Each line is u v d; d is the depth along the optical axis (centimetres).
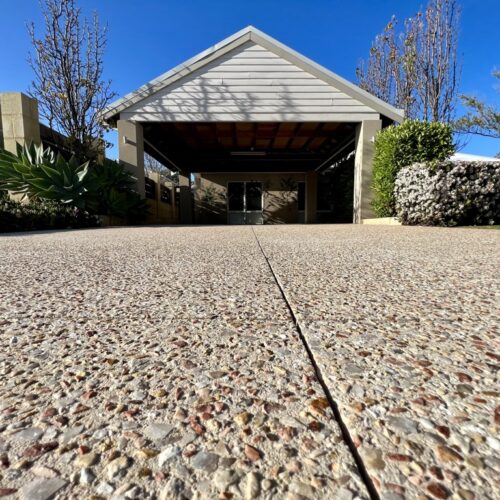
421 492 46
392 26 1148
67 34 853
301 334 100
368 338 96
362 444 55
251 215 1338
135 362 83
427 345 91
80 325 108
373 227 564
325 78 752
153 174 1091
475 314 116
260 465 51
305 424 60
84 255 258
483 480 47
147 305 129
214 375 77
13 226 532
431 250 272
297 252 267
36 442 55
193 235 434
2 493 46
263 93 760
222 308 125
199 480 48
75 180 682
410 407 64
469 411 62
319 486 47
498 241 329
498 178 538
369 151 761
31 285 162
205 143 1046
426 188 548
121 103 755
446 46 1026
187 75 756
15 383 74
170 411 64
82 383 74
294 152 1155
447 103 1062
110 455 53
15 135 700
